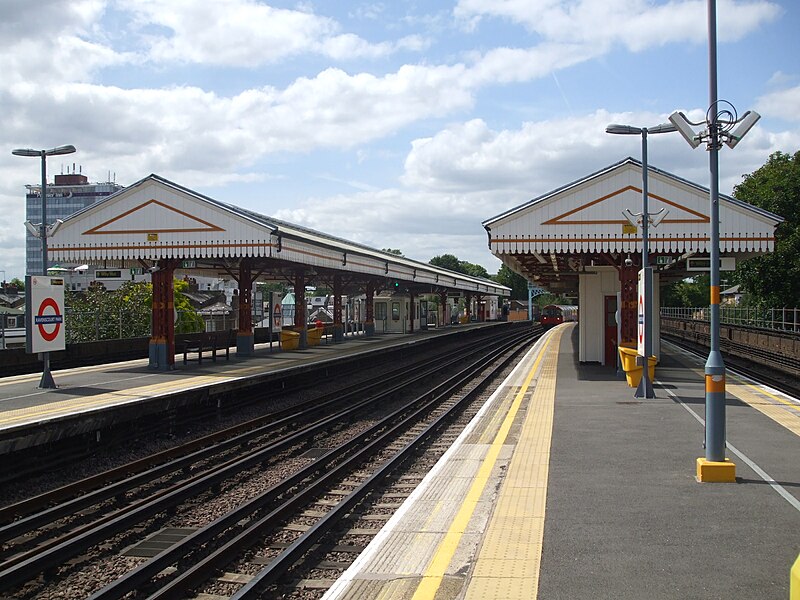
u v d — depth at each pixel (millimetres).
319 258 26938
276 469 11797
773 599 5012
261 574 6383
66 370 21109
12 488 10898
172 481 11000
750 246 19953
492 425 12766
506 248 20875
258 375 19234
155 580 6809
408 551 6387
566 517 6953
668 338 53000
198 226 21781
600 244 20531
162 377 18938
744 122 8578
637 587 5234
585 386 18266
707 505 7273
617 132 16812
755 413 13164
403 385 23203
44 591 6727
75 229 22234
